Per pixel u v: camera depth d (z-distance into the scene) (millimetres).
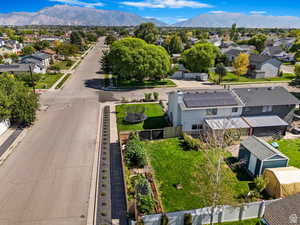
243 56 63500
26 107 32906
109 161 25781
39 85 56969
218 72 61531
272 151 23062
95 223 17922
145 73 55281
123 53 55375
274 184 20594
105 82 60312
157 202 19859
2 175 23328
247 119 32688
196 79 65812
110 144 29469
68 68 80438
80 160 25953
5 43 115875
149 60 55250
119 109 41500
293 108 34000
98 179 22844
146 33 153875
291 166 23906
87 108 42094
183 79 65625
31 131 32938
